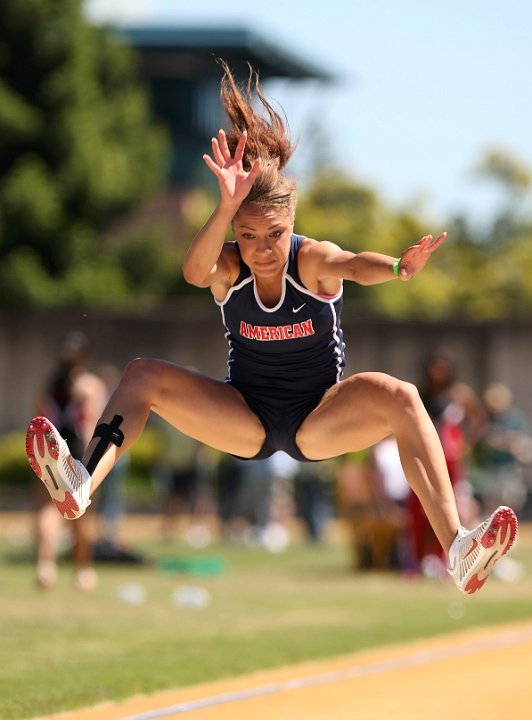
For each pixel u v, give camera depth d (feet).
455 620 94.17
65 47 332.60
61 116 331.57
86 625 89.25
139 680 66.03
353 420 47.73
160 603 103.60
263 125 49.03
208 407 49.26
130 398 48.19
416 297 403.75
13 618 92.38
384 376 47.73
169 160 393.70
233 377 50.60
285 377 49.49
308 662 73.46
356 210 455.22
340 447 48.83
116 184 338.75
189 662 72.38
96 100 342.85
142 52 411.95
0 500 237.45
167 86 424.46
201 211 401.90
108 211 348.38
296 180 48.42
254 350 49.26
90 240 338.75
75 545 111.65
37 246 332.60
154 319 257.96
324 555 158.81
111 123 348.18
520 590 119.03
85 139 333.42
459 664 72.54
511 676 68.08
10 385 261.03
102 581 121.08
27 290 320.70
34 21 328.49
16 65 331.57
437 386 124.36
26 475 243.60
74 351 100.94
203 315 256.93
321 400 49.52
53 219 330.13
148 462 245.24
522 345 239.91
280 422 50.06
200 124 425.28
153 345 257.96
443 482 45.75
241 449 50.67
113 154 340.80
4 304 322.75
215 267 48.03
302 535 197.36
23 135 328.90
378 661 73.77
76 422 99.81
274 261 47.29
